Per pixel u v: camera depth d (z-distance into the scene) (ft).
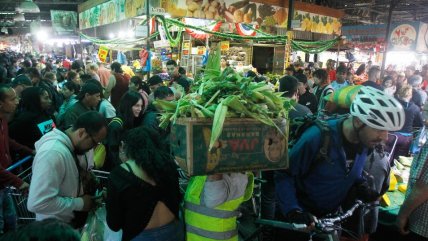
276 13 29.40
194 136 5.32
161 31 27.94
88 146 7.43
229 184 6.37
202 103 5.81
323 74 20.39
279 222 7.57
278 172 7.11
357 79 31.86
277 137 5.96
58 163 6.83
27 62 37.09
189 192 6.97
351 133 6.58
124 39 30.68
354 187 7.40
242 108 5.58
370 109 5.99
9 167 10.39
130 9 25.18
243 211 8.64
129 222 6.69
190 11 23.75
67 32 53.72
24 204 10.69
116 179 6.68
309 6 32.35
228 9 25.98
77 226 7.63
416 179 7.00
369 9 57.26
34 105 12.56
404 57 52.47
